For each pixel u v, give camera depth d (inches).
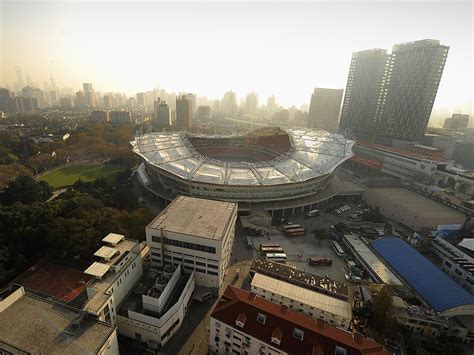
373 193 6186.0
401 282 3543.3
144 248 3732.8
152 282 3075.8
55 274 3540.8
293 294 3125.0
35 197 5147.6
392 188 6584.6
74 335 2140.7
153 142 6904.5
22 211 4037.9
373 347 2122.3
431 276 3548.2
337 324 2910.9
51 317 2289.6
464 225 4990.2
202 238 3083.2
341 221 5447.8
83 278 3486.7
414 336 2947.8
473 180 6200.8
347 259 4156.0
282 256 4077.3
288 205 5482.3
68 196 5014.8
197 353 2596.0
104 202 5059.1
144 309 2714.1
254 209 5251.0
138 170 6963.6
